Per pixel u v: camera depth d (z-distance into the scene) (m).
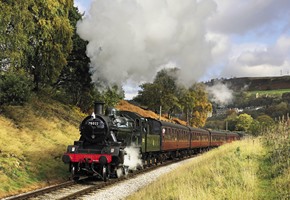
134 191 12.09
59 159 16.58
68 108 28.84
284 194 8.23
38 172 13.92
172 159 27.58
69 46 25.53
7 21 19.20
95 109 15.44
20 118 21.08
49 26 23.72
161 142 22.52
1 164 13.12
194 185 9.68
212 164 12.79
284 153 12.81
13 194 11.03
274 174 10.69
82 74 29.20
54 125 22.34
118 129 15.23
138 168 18.44
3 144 15.32
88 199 10.38
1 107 21.72
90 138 14.47
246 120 89.25
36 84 27.05
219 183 9.78
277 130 19.27
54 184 13.24
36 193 10.66
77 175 14.18
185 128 30.11
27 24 21.19
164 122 23.86
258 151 15.88
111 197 10.88
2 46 19.80
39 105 25.25
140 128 18.19
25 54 22.22
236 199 8.31
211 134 41.34
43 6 23.72
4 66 21.78
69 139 21.38
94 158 13.78
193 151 35.22
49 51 24.42
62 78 30.03
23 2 20.58
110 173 14.30
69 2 26.36
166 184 11.02
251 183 9.42
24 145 16.69
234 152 15.47
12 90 22.28
